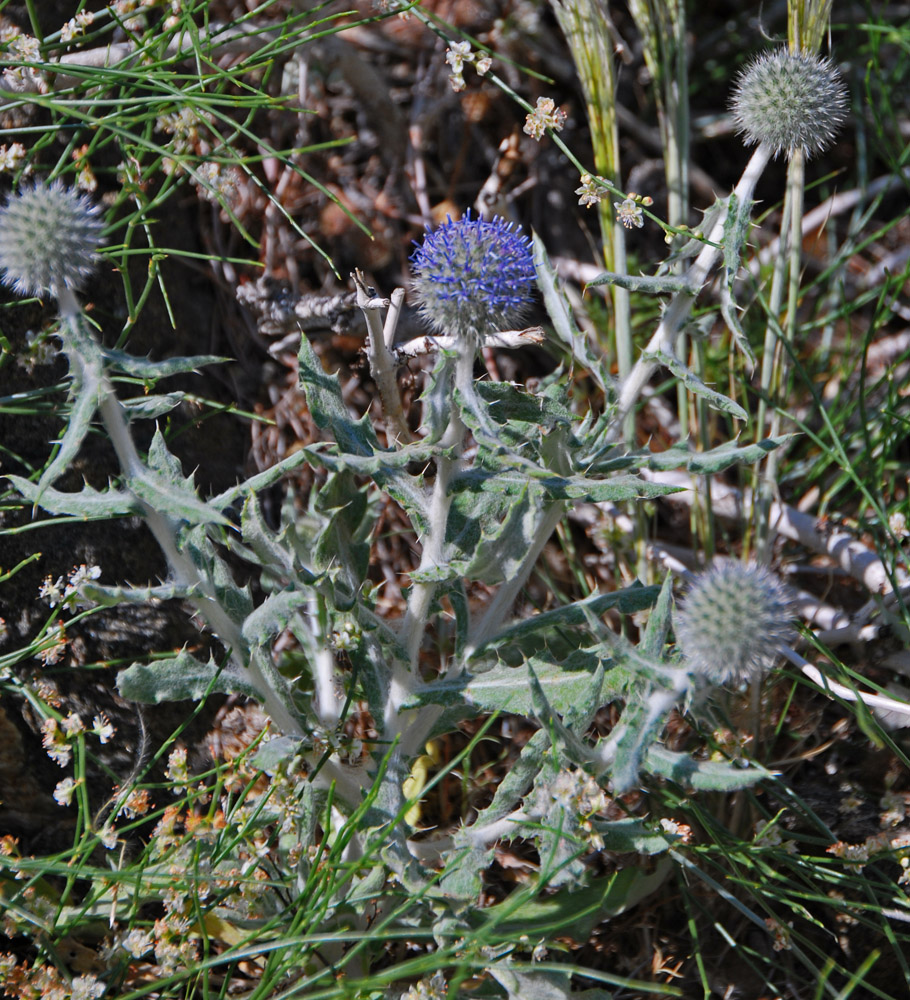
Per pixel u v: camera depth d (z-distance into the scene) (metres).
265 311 0.73
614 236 0.71
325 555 0.60
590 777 0.56
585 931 0.61
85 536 0.66
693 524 0.72
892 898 0.62
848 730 0.68
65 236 0.55
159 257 0.65
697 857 0.65
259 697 0.59
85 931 0.61
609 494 0.57
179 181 0.66
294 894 0.61
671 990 0.55
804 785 0.68
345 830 0.56
